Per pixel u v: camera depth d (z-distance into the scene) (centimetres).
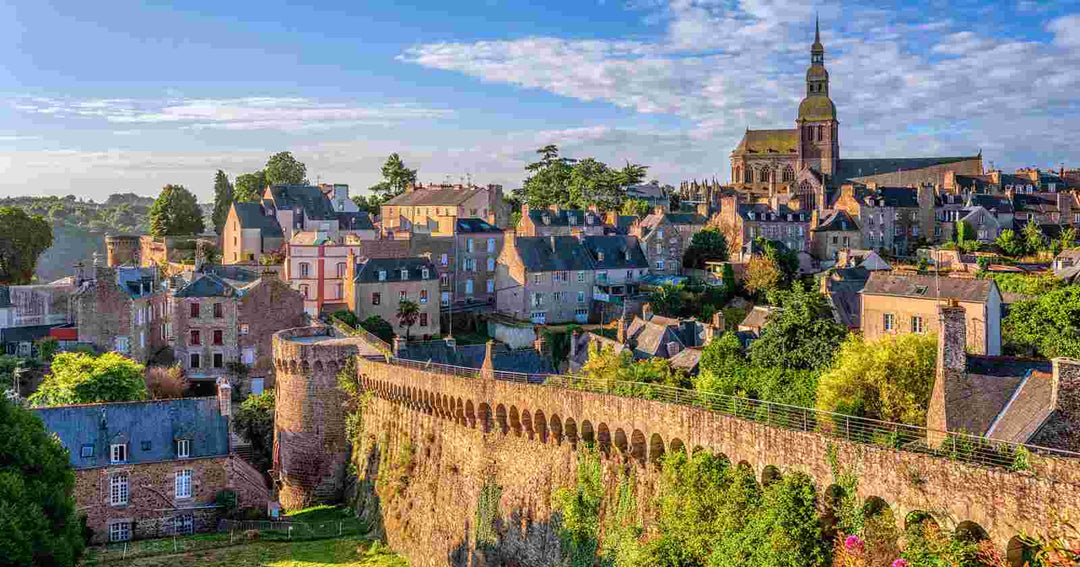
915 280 8525
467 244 14925
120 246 18062
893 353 5669
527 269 13962
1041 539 2878
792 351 7712
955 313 4453
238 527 7800
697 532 4097
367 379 8331
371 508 7806
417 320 12925
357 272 12650
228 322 11031
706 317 13788
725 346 8406
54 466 5984
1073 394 3531
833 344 7531
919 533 3241
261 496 8100
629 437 4778
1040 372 4212
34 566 5394
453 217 15825
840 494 3578
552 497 5400
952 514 3172
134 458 7738
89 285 10581
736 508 3941
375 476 7900
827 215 18525
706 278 15612
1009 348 8075
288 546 7319
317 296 12975
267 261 14338
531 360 9638
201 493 7906
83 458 7600
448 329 13688
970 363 4684
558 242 14650
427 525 6875
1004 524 3030
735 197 18050
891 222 18612
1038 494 2942
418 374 7231
